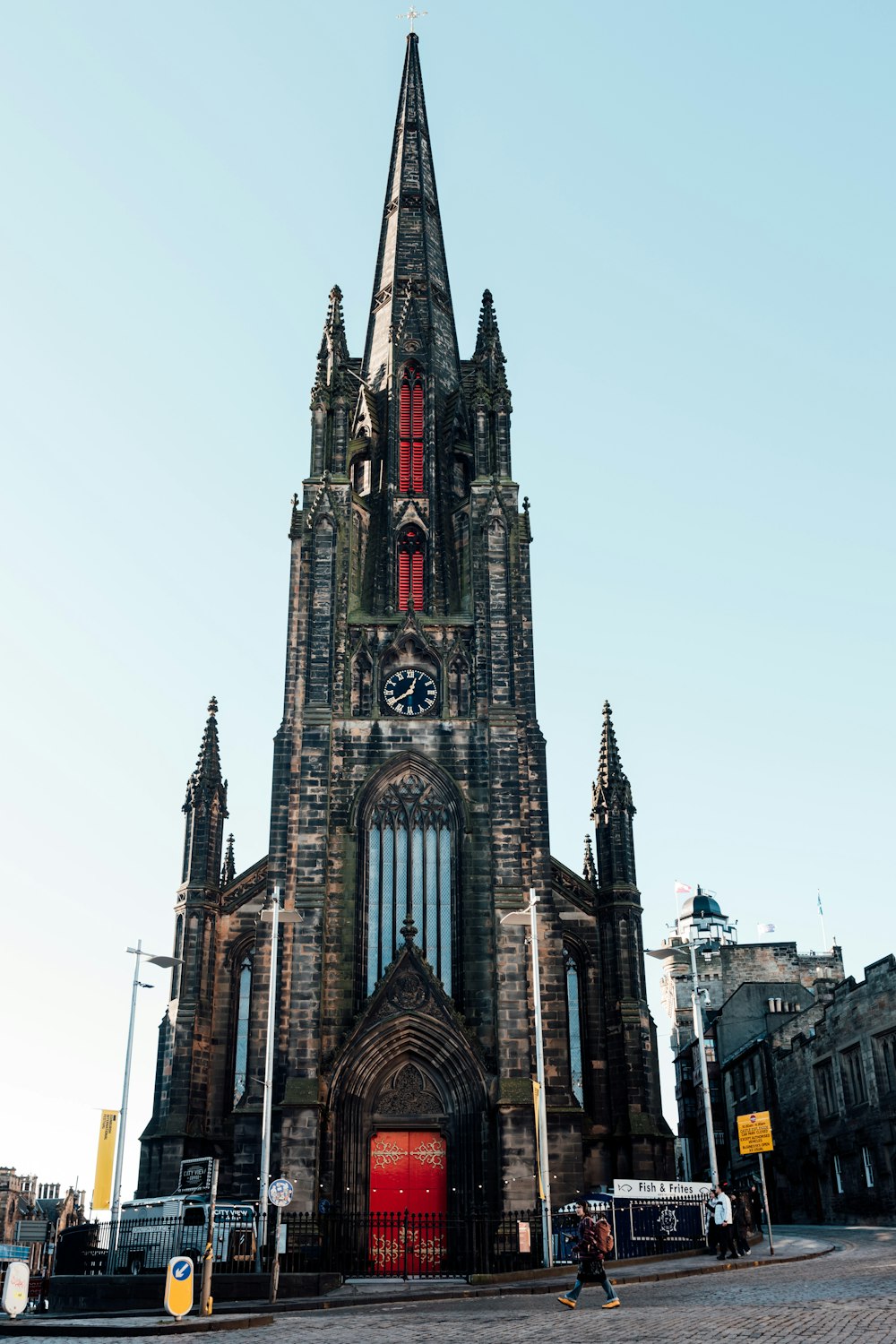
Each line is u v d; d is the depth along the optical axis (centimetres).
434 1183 6525
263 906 7781
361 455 8606
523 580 8062
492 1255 5916
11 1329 3275
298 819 7031
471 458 8500
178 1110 7150
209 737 8144
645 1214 5481
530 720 7556
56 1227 14238
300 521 8056
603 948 7756
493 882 6931
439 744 7388
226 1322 3278
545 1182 5331
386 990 6694
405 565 8200
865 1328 2338
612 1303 3244
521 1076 6488
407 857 7175
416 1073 6675
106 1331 3153
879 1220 7350
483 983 6831
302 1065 6425
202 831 7844
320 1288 4609
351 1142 6456
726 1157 11256
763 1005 11838
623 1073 7344
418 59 10762
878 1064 7381
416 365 8856
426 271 9406
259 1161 6506
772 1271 4166
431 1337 2692
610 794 8062
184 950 7562
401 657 7662
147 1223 5581
